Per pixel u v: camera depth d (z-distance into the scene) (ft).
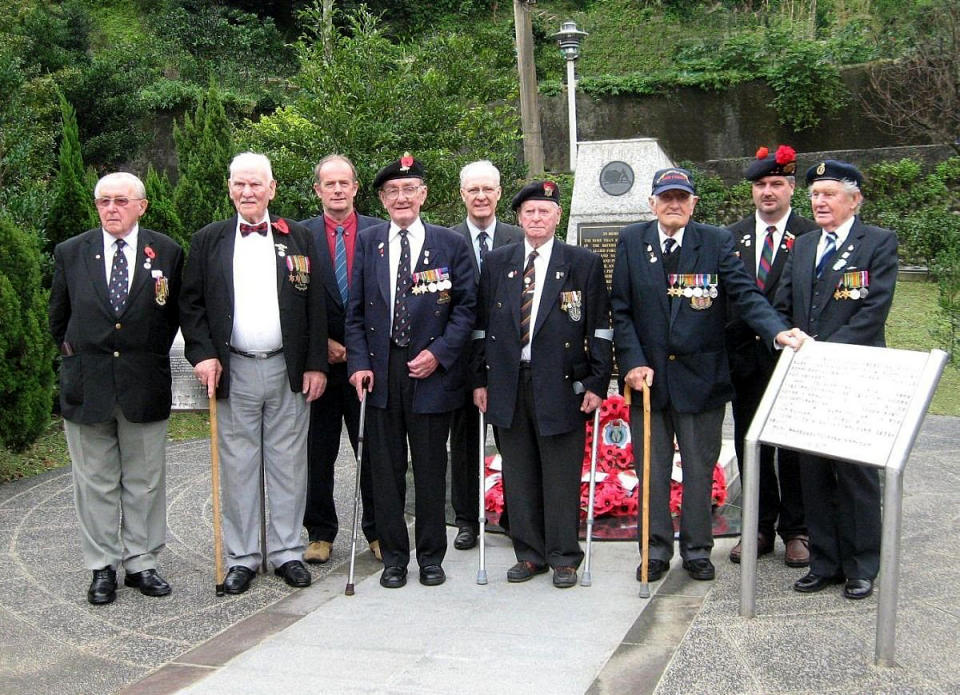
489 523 16.15
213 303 13.04
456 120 31.42
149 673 10.44
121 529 13.98
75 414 12.64
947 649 10.51
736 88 56.29
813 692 9.47
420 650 10.79
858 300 12.40
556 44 67.67
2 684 10.24
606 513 16.10
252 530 13.43
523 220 13.08
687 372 13.07
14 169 27.58
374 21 31.63
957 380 28.78
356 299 13.39
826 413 11.04
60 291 12.94
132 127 49.83
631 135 57.26
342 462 20.86
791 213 14.52
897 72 51.88
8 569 14.17
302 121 30.27
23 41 46.75
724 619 11.53
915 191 47.14
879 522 12.19
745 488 11.53
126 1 71.20
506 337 13.05
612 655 10.51
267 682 10.03
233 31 64.90
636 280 13.32
